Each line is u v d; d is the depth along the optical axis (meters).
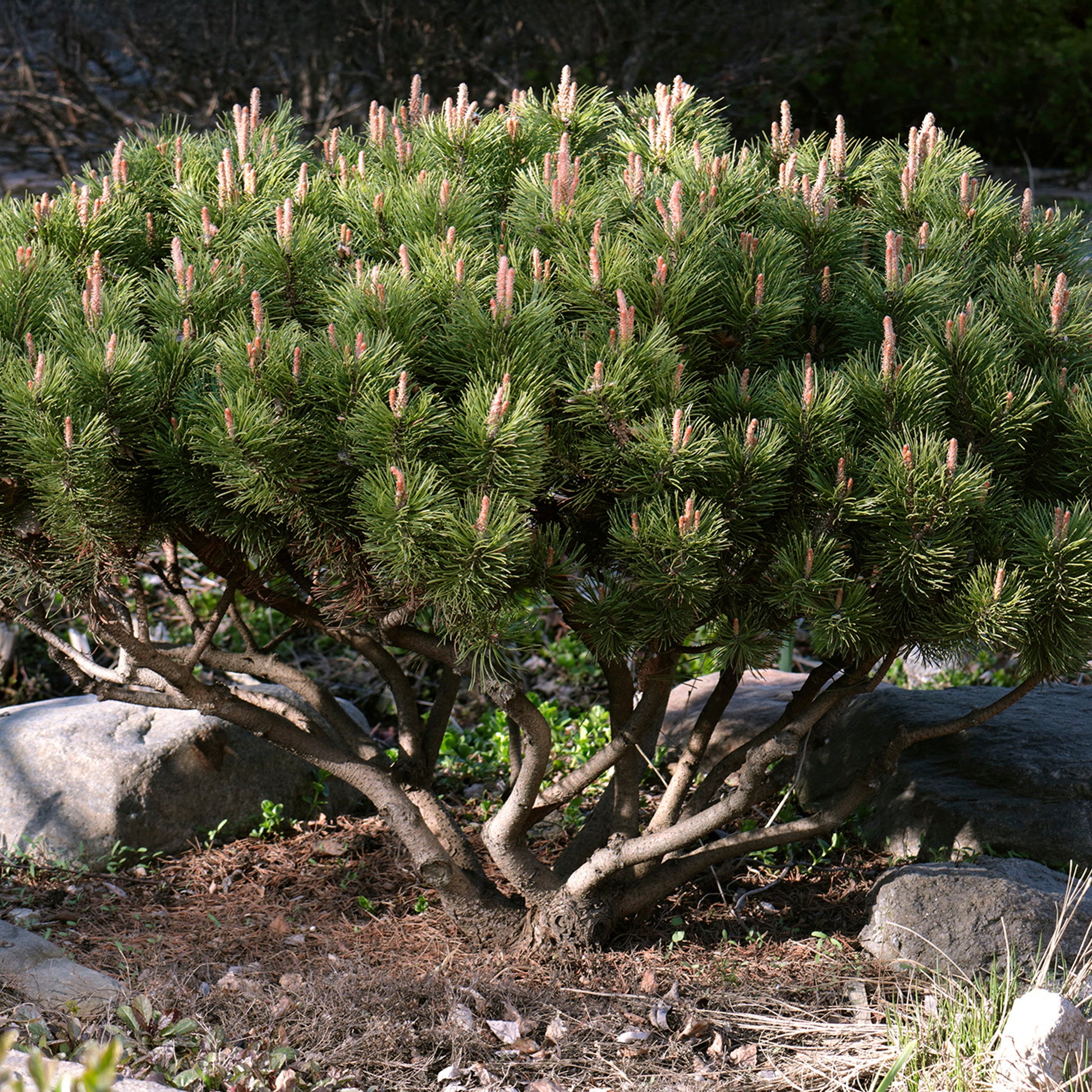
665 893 3.79
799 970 3.67
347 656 6.47
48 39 10.13
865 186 3.88
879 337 3.26
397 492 2.76
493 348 2.95
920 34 14.26
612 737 3.63
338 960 3.72
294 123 4.01
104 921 4.02
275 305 3.19
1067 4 15.19
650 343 2.94
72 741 4.67
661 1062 3.24
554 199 3.24
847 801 3.70
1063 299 3.23
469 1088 3.12
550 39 9.95
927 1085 3.00
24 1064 2.97
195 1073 3.03
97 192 3.55
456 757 5.38
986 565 3.06
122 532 3.04
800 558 2.99
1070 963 3.53
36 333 3.06
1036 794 4.21
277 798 4.81
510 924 3.83
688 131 3.91
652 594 3.01
